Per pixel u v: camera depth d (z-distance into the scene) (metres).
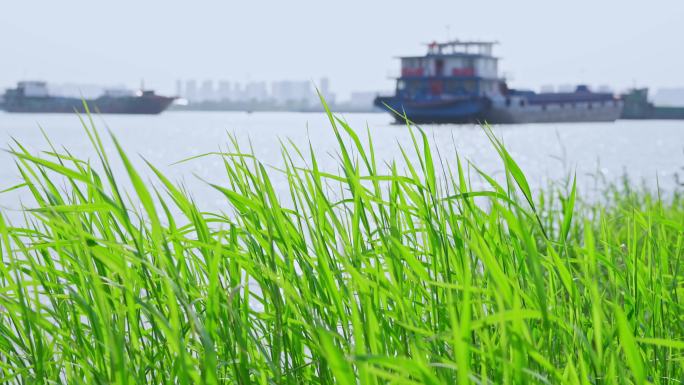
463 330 1.86
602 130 189.25
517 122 193.25
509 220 2.55
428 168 3.25
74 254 2.92
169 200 12.34
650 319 3.40
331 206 3.07
